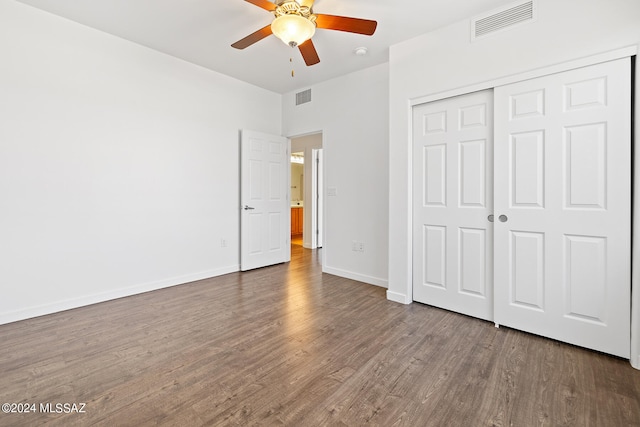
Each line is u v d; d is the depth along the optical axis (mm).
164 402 1548
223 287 3484
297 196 8852
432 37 2758
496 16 2393
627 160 1910
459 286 2713
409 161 2951
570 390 1649
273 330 2375
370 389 1659
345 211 3912
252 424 1399
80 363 1901
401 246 3008
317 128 4227
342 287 3506
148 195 3301
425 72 2805
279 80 4121
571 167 2102
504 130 2375
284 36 2197
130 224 3168
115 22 2762
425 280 2943
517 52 2293
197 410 1491
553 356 1996
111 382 1712
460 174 2668
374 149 3590
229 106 4035
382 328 2420
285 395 1606
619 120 1928
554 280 2197
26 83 2527
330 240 4105
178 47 3234
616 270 1965
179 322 2521
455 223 2715
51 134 2656
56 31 2664
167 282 3477
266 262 4492
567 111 2105
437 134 2795
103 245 2984
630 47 1872
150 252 3332
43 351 2043
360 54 3244
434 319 2600
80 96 2812
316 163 6211
